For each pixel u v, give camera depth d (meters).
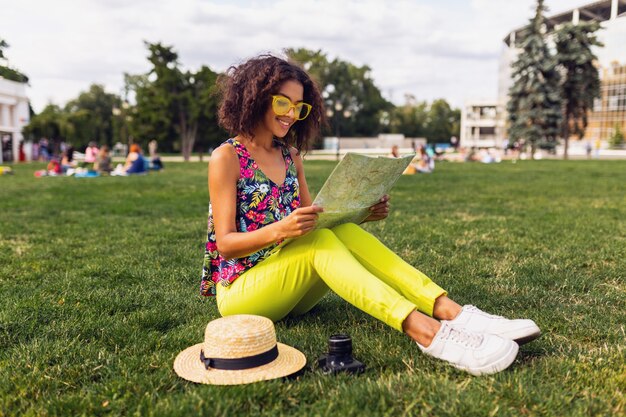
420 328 2.22
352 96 78.31
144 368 2.32
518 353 2.44
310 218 2.22
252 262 2.52
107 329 2.84
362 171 2.25
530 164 27.53
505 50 61.25
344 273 2.26
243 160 2.49
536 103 38.78
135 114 38.47
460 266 4.25
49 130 41.06
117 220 7.21
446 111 91.19
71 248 5.19
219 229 2.41
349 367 2.23
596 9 59.19
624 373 2.20
